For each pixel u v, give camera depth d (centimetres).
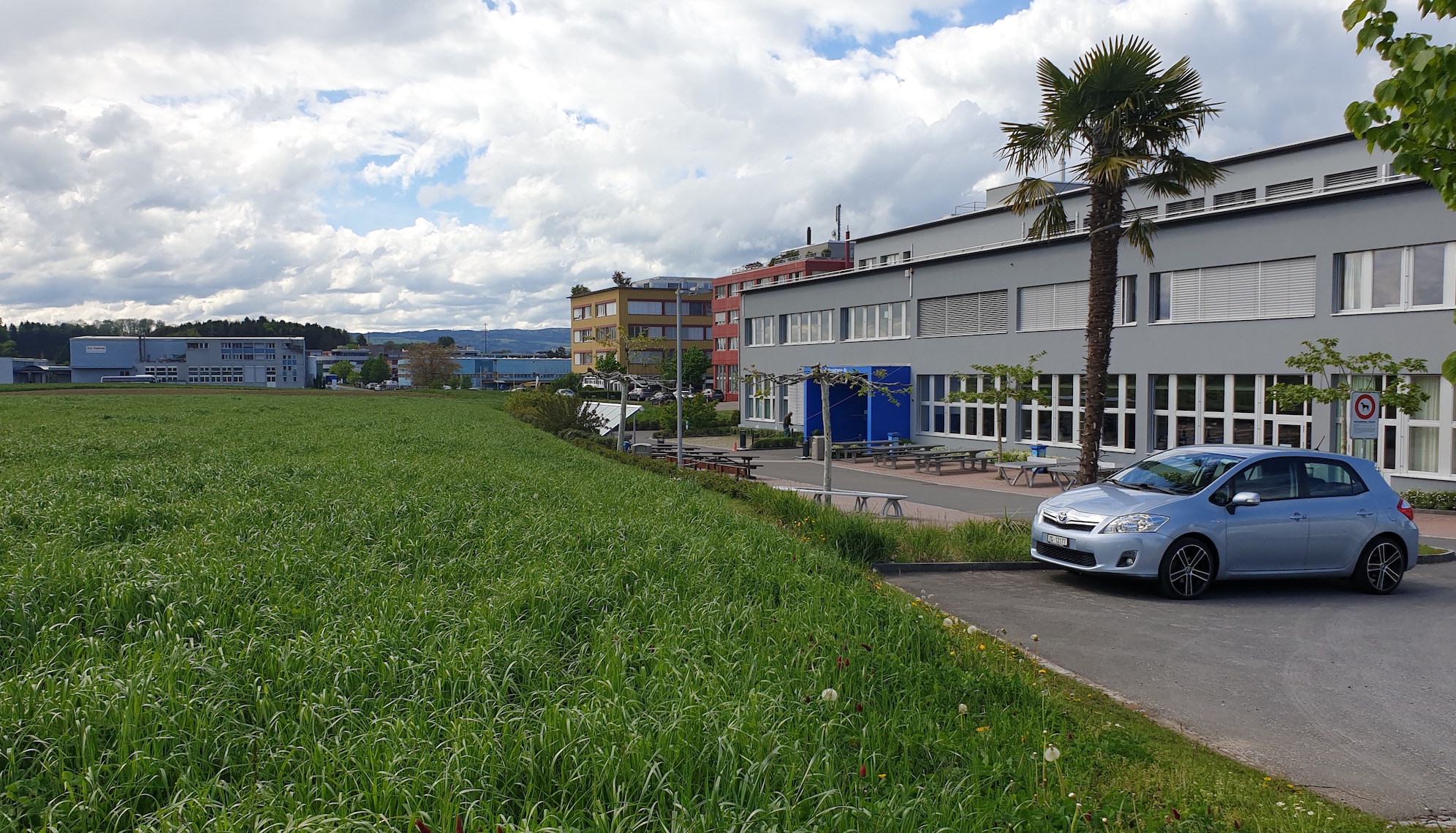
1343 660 716
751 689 484
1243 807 428
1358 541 991
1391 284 1983
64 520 881
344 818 329
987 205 4316
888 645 602
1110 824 391
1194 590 952
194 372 11869
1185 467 1042
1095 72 1393
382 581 688
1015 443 2928
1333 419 2066
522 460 1853
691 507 1209
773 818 347
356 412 3975
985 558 1137
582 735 402
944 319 3241
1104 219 1478
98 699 411
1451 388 1892
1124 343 2541
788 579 771
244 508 961
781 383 1831
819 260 7006
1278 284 2191
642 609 642
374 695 464
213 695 432
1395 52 466
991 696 549
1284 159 2806
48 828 322
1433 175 483
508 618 578
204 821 335
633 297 9919
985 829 367
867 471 2719
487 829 330
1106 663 699
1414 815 444
